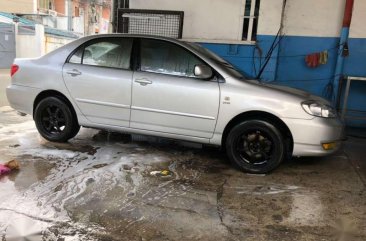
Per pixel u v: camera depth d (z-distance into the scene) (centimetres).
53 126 540
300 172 469
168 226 312
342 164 512
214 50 816
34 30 2281
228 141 459
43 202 343
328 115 448
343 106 718
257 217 337
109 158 479
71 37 2752
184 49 479
